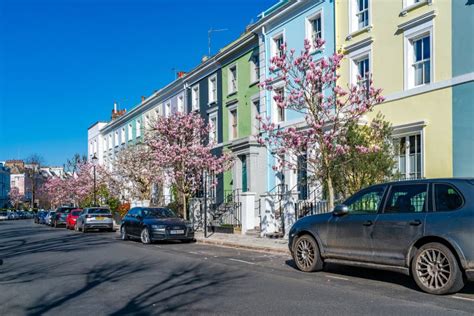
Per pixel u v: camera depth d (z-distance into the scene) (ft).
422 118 48.01
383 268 27.40
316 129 42.73
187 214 84.07
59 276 33.35
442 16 46.29
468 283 27.63
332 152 43.21
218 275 32.48
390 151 46.91
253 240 56.70
